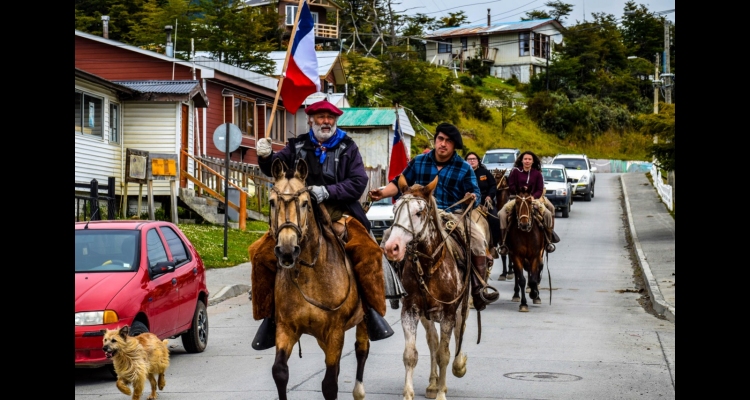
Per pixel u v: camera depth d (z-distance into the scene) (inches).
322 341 306.5
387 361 460.4
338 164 325.7
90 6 2433.6
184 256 493.4
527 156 727.7
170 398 373.4
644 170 3265.3
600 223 1486.2
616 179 2437.3
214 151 1523.1
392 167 686.5
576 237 1295.5
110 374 435.5
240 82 1581.0
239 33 2308.1
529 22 4325.8
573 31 4018.2
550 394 378.0
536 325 589.3
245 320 623.5
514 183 730.8
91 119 1159.6
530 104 3526.1
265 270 307.9
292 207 279.1
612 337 537.3
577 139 3464.6
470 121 3184.1
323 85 2143.2
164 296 441.4
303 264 291.9
